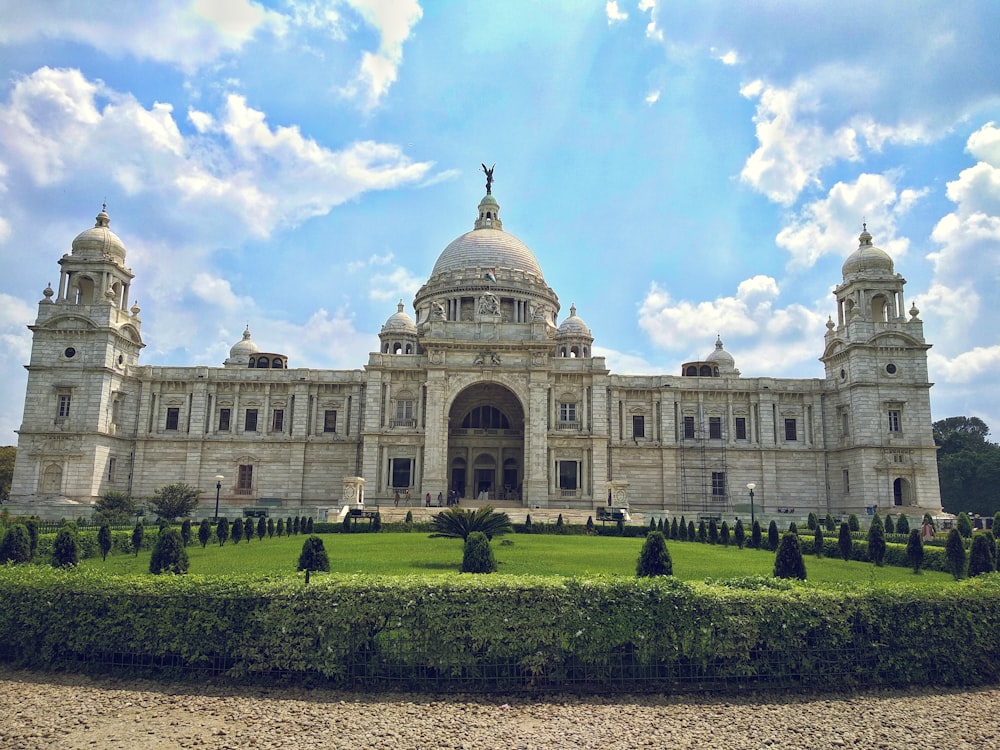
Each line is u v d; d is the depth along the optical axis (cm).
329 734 1537
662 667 1861
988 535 3409
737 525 5647
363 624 1852
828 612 1916
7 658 2020
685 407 9681
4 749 1440
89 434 8469
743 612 1884
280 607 1872
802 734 1577
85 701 1731
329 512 7256
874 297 9500
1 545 3047
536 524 6819
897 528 6838
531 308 11075
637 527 6700
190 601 1911
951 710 1747
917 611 1959
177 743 1484
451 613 1848
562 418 9106
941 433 14450
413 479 8744
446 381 8825
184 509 7206
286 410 9525
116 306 9044
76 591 1967
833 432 9469
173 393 9456
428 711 1680
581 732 1562
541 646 1838
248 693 1794
